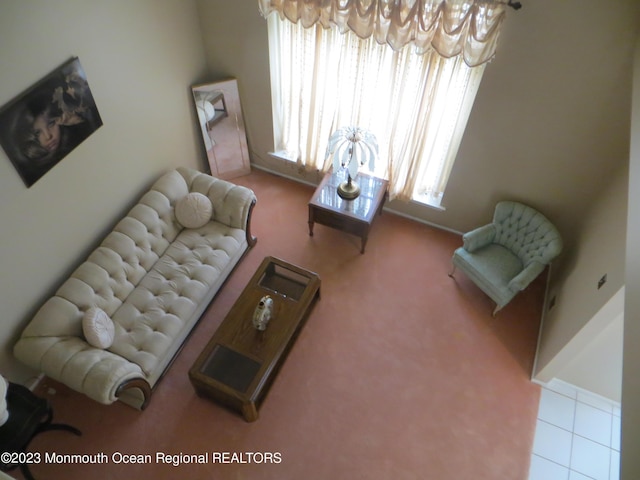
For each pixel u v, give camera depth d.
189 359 4.18
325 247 5.03
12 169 3.20
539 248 4.22
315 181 5.58
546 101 3.68
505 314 4.54
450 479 3.61
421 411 3.93
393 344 4.31
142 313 4.02
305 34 4.14
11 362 3.73
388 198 5.10
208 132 5.16
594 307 3.20
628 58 3.20
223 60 4.84
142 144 4.39
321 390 4.02
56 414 3.85
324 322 4.44
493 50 3.41
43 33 3.11
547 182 4.23
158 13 4.04
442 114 4.18
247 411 3.66
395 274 4.82
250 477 3.59
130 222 4.21
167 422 3.84
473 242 4.44
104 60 3.65
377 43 3.79
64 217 3.78
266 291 4.16
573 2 3.09
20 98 3.07
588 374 3.82
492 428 3.86
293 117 5.07
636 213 2.40
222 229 4.63
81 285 3.80
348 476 3.62
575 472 3.67
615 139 3.63
